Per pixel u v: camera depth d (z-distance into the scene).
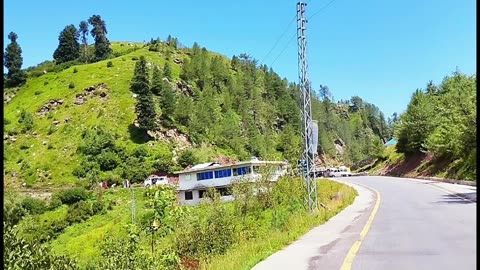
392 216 17.83
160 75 114.44
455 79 62.84
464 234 12.30
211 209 22.84
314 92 186.50
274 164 36.84
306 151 21.94
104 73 129.25
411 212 18.91
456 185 35.19
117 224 38.56
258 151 104.00
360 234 13.34
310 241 12.28
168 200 8.60
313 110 156.88
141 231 8.76
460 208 19.19
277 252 10.73
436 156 54.38
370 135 187.38
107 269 8.34
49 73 145.75
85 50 171.00
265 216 28.83
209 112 115.38
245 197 32.72
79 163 86.25
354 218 17.78
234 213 30.38
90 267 8.51
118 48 195.50
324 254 10.20
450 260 8.97
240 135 112.56
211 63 150.25
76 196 60.69
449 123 46.75
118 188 70.12
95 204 54.59
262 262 9.55
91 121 102.56
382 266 8.70
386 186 39.97
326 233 13.84
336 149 147.25
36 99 122.50
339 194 30.78
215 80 142.38
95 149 87.88
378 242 11.73
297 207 25.12
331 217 18.42
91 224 49.88
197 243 17.94
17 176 84.19
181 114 103.56
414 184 40.72
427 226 14.45
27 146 96.50
